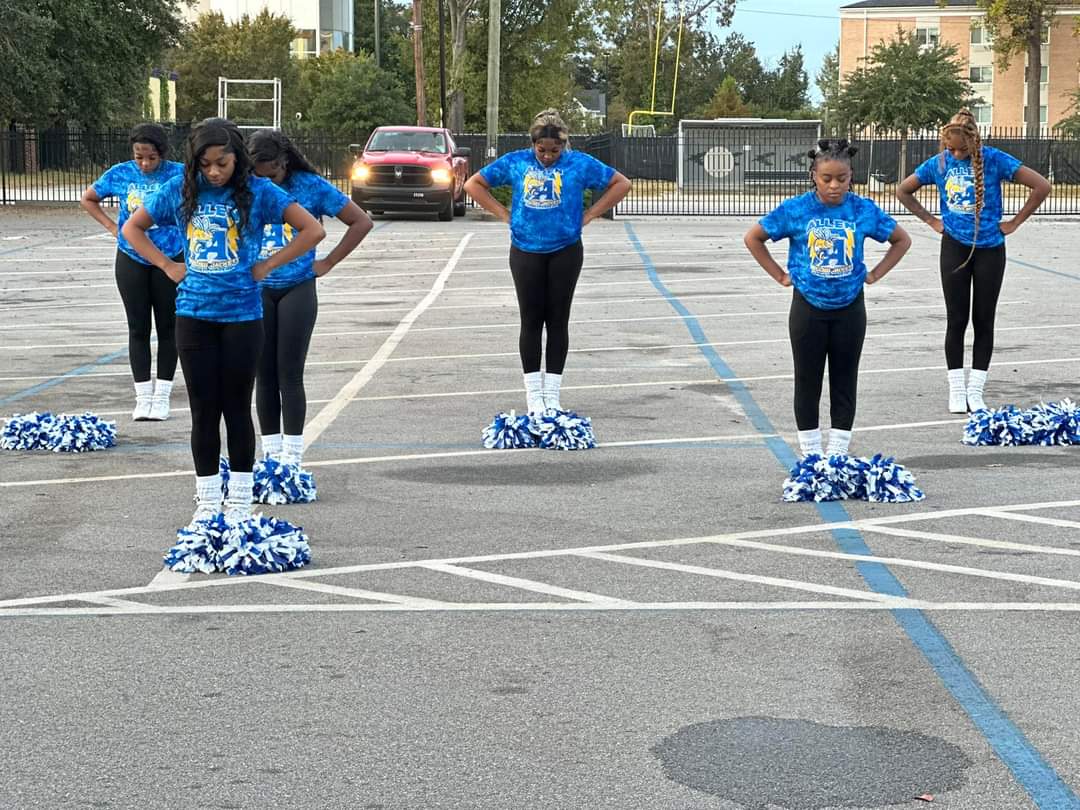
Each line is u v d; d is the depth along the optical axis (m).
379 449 10.03
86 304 19.33
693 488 8.76
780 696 5.16
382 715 4.99
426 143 37.88
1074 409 10.34
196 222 7.02
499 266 24.86
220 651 5.70
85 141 45.34
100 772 4.50
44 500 8.47
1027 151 47.59
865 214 8.51
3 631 5.96
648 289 21.30
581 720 4.93
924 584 6.62
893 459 9.47
